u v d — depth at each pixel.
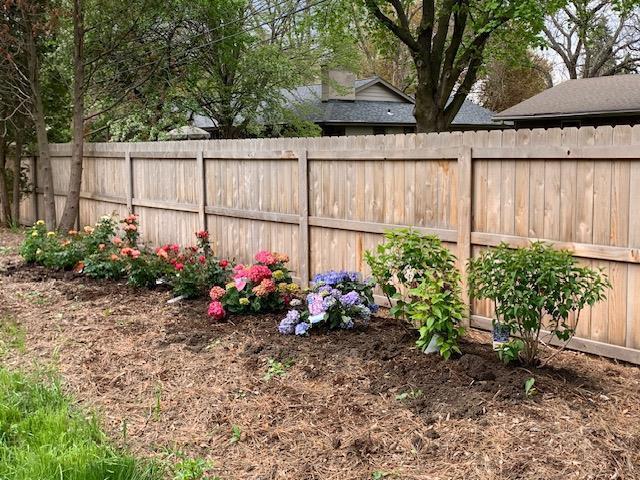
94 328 5.48
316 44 17.56
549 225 4.54
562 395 3.48
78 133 10.69
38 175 12.79
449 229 5.21
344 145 6.09
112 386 4.23
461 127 22.44
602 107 14.59
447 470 2.94
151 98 13.05
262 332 5.05
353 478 2.96
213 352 4.71
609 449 2.95
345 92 19.92
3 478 2.96
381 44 14.78
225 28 14.83
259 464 3.16
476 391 3.56
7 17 10.65
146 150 9.27
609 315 4.26
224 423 3.62
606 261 4.23
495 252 3.86
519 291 3.63
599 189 4.23
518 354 3.96
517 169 4.71
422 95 12.59
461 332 4.08
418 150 5.38
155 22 12.34
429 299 4.09
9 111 11.82
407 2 13.99
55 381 4.17
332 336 4.80
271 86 15.89
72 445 3.29
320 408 3.68
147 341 5.07
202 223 8.23
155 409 3.86
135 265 6.84
